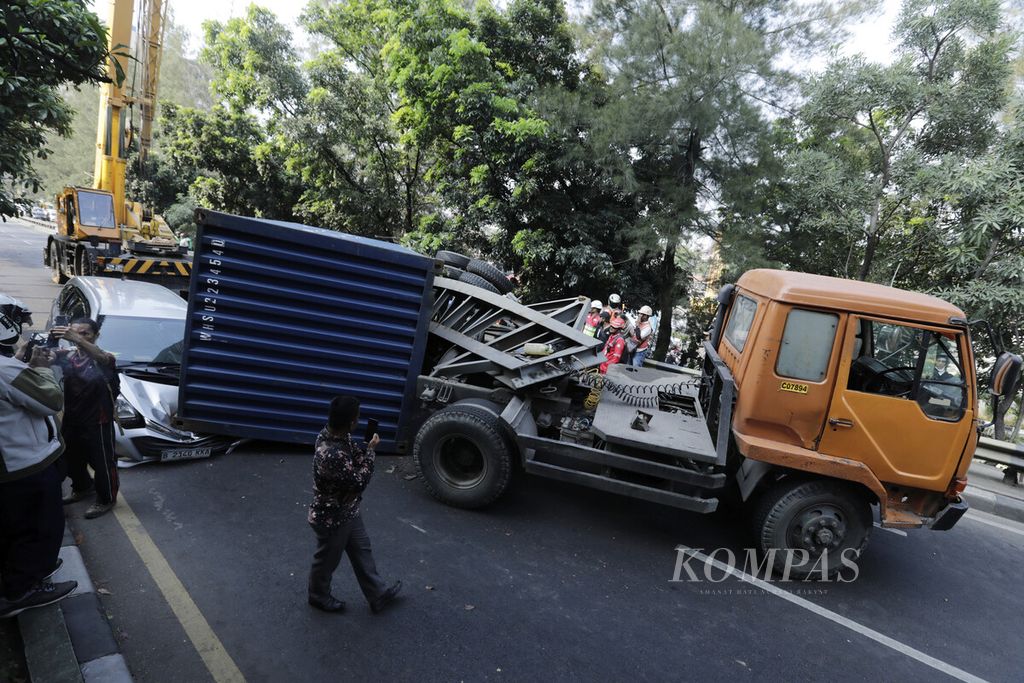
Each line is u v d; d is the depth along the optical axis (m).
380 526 4.77
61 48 3.98
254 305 5.25
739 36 10.38
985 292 8.70
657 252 12.40
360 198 19.66
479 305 6.02
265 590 3.77
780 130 11.38
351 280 5.40
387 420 5.87
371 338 5.59
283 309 5.31
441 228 15.94
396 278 5.49
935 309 4.33
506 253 14.52
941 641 4.19
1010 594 5.00
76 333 4.12
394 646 3.42
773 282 4.76
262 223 5.10
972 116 9.54
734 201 11.29
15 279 15.93
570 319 6.61
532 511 5.39
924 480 4.43
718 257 12.41
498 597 4.03
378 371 5.71
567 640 3.68
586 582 4.36
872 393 4.42
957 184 8.86
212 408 5.42
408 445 6.02
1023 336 9.60
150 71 15.26
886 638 4.14
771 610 4.31
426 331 5.72
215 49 22.78
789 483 4.70
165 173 27.69
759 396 4.57
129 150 14.87
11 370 2.94
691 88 10.75
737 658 3.72
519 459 5.27
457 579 4.17
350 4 18.62
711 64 10.54
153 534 4.24
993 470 8.15
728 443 5.01
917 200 10.07
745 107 10.73
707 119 10.81
